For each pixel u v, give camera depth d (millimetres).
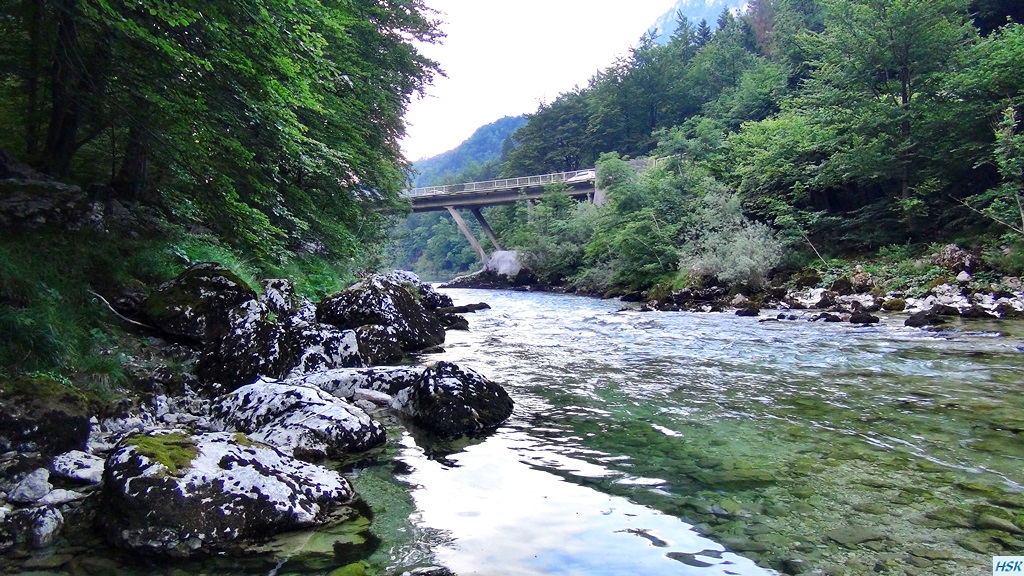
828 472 3383
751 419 4633
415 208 49719
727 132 41719
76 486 2945
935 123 19719
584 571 2215
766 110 41875
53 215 5691
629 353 8336
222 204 7125
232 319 6074
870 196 24781
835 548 2420
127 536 2373
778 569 2238
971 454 3709
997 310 12219
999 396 5352
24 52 6965
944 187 20656
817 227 22984
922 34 20141
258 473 2777
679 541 2494
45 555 2291
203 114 6398
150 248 6957
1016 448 3828
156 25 5684
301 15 6180
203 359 5469
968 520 2703
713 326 12109
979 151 19484
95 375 4133
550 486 3189
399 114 17391
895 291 16375
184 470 2635
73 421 3260
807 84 28203
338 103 11219
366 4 14383
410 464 3584
